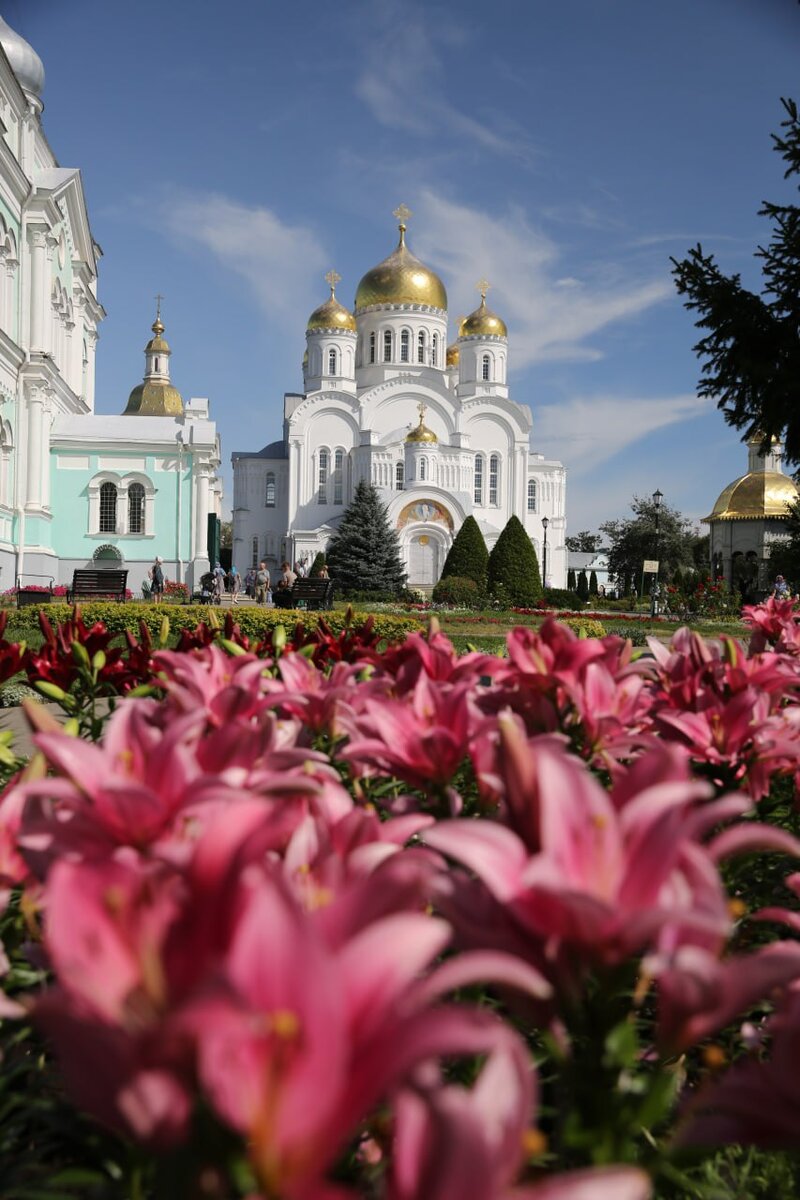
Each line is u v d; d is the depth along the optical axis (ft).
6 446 115.85
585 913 3.33
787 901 8.06
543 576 226.79
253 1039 2.53
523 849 3.72
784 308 36.40
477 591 159.53
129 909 3.13
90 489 131.34
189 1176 3.05
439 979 2.84
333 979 2.56
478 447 227.61
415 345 235.61
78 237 151.64
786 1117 3.60
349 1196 2.49
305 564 206.18
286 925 2.66
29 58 139.23
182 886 3.39
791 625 13.92
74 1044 2.90
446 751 5.90
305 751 5.50
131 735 4.76
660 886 3.53
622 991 4.85
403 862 3.94
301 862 4.33
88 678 12.13
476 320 242.99
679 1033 3.58
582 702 7.07
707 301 36.60
